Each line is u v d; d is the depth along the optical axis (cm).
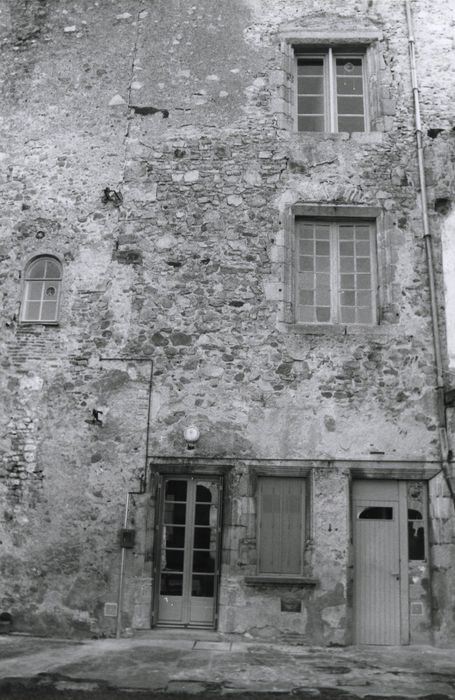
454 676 620
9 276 866
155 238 859
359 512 789
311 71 937
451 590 752
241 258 846
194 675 605
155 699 554
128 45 935
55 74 934
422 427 790
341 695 557
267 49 920
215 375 813
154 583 777
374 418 793
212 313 831
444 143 875
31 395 827
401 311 822
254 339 820
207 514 798
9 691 563
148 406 810
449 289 830
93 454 803
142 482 790
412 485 791
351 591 757
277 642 741
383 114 886
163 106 904
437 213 855
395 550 778
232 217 860
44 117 918
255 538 775
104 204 876
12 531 791
